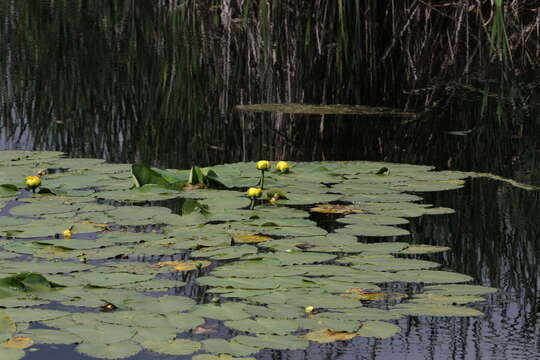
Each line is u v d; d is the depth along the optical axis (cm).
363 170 646
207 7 1266
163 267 409
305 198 550
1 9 1467
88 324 328
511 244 473
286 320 336
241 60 1111
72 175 607
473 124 859
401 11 1091
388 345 333
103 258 416
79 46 1232
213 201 538
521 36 1080
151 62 1133
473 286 388
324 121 884
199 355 303
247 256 419
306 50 1059
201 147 764
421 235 493
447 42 1141
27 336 315
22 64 1134
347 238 459
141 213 505
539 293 392
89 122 853
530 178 648
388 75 1079
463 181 611
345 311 347
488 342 336
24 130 811
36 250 429
